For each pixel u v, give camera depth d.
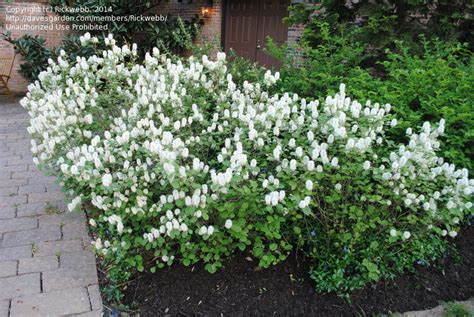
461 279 2.55
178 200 2.05
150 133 2.45
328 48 4.40
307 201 1.99
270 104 2.89
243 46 8.88
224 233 2.34
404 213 2.44
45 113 2.69
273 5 8.37
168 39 8.06
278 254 2.53
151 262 2.49
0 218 3.08
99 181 2.25
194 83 3.09
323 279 2.38
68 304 2.21
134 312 2.21
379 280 2.44
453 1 4.57
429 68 3.69
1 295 2.25
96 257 2.63
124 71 3.16
